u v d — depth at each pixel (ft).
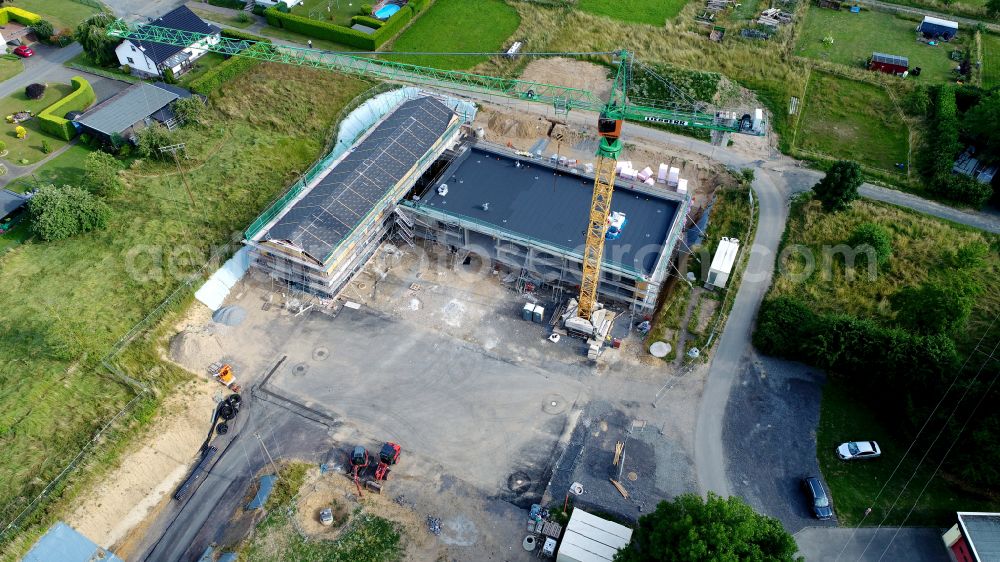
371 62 452.76
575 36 488.02
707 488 256.52
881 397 281.13
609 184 259.19
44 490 241.55
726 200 369.09
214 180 372.58
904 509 249.96
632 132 413.18
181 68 436.76
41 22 457.68
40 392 271.90
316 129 409.49
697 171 387.75
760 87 445.78
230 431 273.54
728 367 294.87
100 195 355.77
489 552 239.91
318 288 315.99
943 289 286.66
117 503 248.32
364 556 237.86
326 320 313.53
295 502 252.21
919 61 469.57
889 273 331.98
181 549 240.12
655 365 296.30
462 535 244.01
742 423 276.21
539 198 343.26
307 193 336.90
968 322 306.96
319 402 283.59
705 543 195.72
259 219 332.80
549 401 284.00
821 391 286.46
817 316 300.61
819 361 288.10
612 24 501.56
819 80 453.17
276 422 276.62
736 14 520.83
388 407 281.95
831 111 428.97
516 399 284.82
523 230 324.19
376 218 331.77
